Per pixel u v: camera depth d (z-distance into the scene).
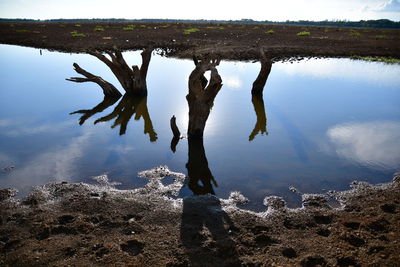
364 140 8.41
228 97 12.73
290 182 6.27
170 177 6.45
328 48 26.25
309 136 8.74
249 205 5.45
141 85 12.62
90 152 7.56
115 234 4.47
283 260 4.00
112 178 6.32
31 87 13.51
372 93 13.24
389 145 8.07
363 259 3.95
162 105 11.72
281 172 6.70
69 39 30.14
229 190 5.97
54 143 8.03
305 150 7.85
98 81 12.03
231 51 23.61
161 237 4.42
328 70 18.25
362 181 6.27
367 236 4.39
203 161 7.21
